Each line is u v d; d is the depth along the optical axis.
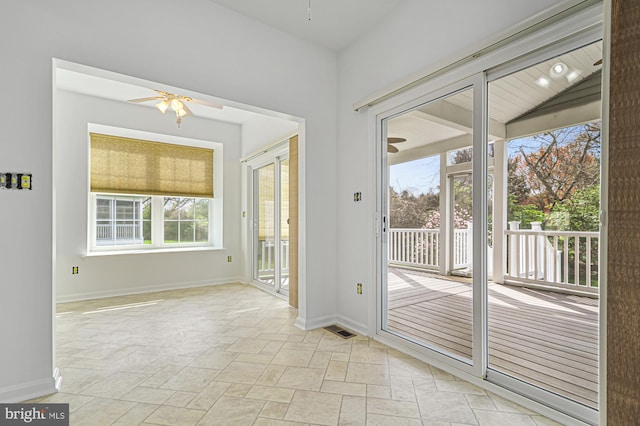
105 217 4.62
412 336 2.53
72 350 2.53
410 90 2.44
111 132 4.52
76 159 4.14
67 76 3.69
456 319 2.35
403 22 2.49
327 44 3.11
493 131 2.06
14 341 1.79
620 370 0.80
